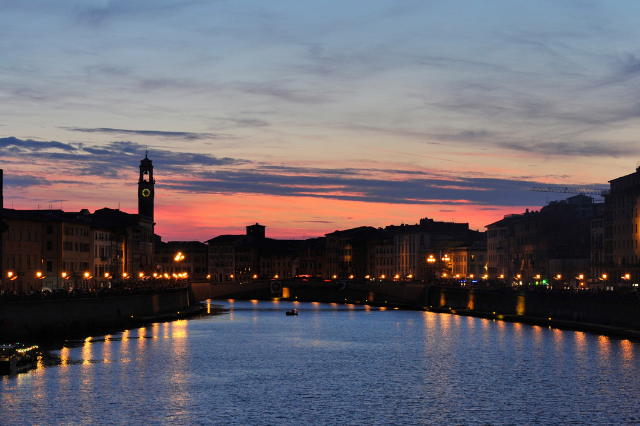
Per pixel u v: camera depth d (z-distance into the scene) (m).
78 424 101.19
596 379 125.94
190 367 138.00
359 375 132.88
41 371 128.62
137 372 131.25
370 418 105.19
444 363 143.62
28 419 102.62
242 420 104.12
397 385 124.69
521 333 181.88
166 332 184.88
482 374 132.38
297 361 146.75
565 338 168.75
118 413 106.19
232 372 134.50
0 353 126.25
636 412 107.44
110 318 188.25
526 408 109.88
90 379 124.19
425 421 103.94
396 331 195.25
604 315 176.75
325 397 116.44
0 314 147.00
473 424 102.62
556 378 127.31
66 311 168.50
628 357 143.25
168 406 110.25
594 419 104.38
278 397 116.25
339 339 179.75
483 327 199.38
